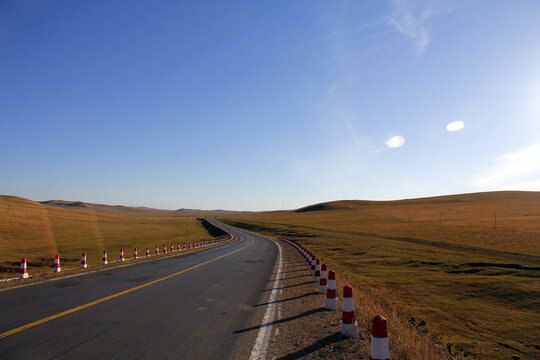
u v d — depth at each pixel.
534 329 8.57
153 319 6.29
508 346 7.27
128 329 5.62
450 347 6.94
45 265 17.78
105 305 7.36
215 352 4.65
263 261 18.56
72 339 5.05
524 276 16.41
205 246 33.41
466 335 7.93
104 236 44.06
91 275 12.41
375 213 104.88
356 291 10.00
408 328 6.73
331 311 7.21
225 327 5.88
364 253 26.20
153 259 19.39
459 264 19.98
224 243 38.50
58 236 39.88
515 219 60.19
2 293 8.72
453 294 12.59
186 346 4.87
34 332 5.35
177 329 5.70
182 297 8.38
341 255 25.50
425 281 14.92
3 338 5.03
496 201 109.62
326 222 83.00
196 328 5.78
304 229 63.00
